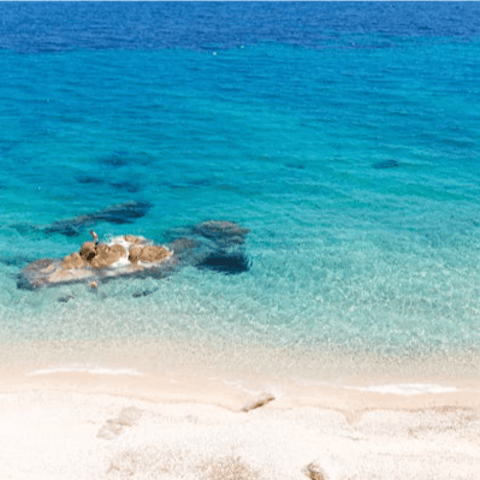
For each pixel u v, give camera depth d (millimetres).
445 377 22094
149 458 18188
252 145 45188
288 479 17422
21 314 25453
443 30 96688
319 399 21062
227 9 131375
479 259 29469
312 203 35812
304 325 24953
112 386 21656
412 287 27297
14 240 31391
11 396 21062
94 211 34781
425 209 34844
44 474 17484
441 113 52688
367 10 127812
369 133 47719
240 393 21344
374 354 23281
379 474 17562
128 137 46938
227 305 26203
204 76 65938
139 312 25672
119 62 72875
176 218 33969
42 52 78438
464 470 17719
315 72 67688
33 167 40875
